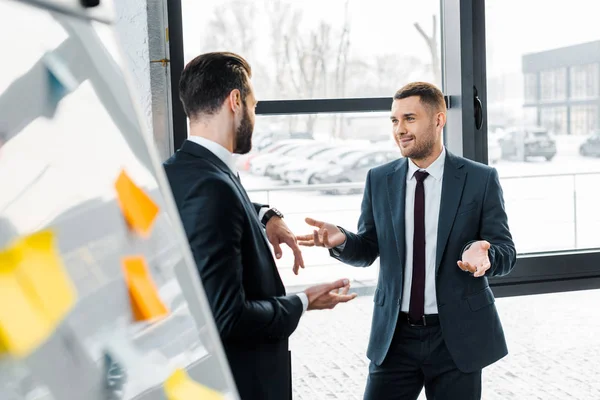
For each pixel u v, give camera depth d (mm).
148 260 365
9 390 266
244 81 1396
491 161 2779
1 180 279
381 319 2012
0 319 270
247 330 1283
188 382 367
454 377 1943
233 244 1263
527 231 2854
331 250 2023
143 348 342
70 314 302
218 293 1235
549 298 4820
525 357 4012
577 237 2873
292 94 2562
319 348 4195
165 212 391
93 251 324
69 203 314
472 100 2645
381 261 2031
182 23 2383
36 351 280
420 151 1970
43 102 311
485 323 1940
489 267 1826
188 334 380
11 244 281
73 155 323
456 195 1964
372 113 2684
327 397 3506
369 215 2121
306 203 3367
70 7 347
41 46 318
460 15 2594
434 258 1967
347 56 2592
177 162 1328
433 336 1948
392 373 1992
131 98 385
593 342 4176
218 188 1267
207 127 1371
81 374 299
